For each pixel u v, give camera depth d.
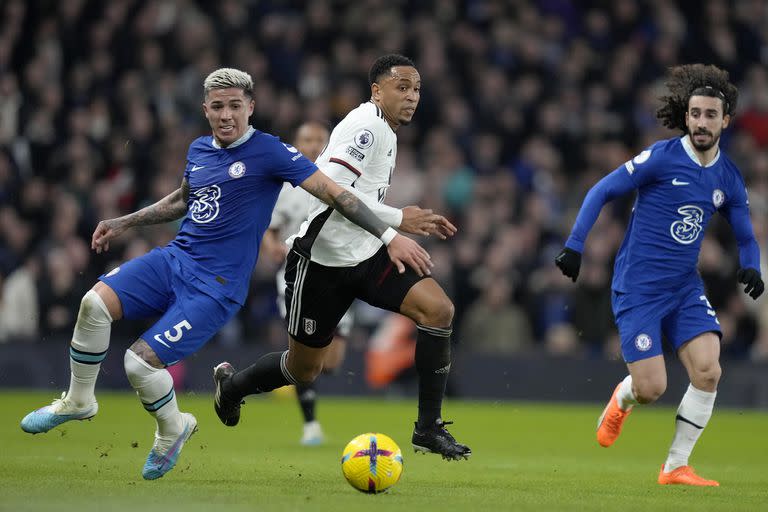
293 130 64.50
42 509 19.34
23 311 56.03
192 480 24.86
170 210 26.39
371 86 26.25
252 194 24.19
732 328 57.41
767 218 61.69
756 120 70.00
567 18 75.12
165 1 71.00
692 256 27.44
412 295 25.81
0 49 69.62
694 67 28.02
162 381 23.69
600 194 27.61
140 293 23.86
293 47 70.00
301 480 25.42
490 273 58.59
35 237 61.59
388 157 26.09
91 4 70.88
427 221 24.62
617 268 28.25
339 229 25.98
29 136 64.62
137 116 64.31
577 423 48.00
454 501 22.06
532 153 66.94
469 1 73.56
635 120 69.06
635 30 73.44
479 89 69.69
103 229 26.08
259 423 44.62
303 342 27.20
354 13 72.25
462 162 67.00
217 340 58.94
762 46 74.75
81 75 67.62
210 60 67.56
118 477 24.98
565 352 57.19
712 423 49.34
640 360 27.34
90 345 23.83
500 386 57.53
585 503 22.34
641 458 34.81
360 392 58.78
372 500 21.77
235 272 24.16
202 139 24.89
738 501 23.34
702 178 27.27
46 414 24.45
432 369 25.95
